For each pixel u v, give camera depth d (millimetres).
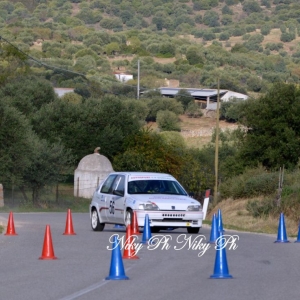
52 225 51625
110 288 23594
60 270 27859
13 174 91625
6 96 136500
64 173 104688
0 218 58844
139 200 41375
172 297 21906
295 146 103375
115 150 126438
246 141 110250
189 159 118125
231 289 23297
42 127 125375
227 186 92500
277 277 25984
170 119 184500
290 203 65375
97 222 45781
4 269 28250
